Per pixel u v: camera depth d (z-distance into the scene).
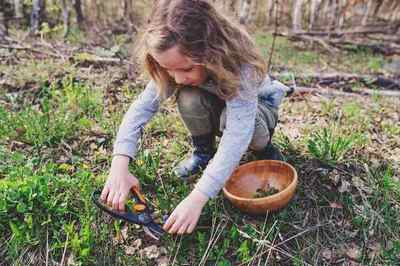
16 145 2.57
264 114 2.19
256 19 4.71
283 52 4.16
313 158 2.48
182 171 2.36
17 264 2.08
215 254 2.09
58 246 2.10
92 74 3.32
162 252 2.10
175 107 2.94
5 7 4.21
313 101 3.21
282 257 2.11
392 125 2.90
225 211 2.19
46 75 3.19
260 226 2.14
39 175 2.31
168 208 2.20
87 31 4.20
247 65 1.87
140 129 2.10
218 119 2.20
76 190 2.26
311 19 4.57
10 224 2.10
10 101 2.95
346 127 2.85
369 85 3.55
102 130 2.69
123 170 2.00
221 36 1.75
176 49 1.67
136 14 4.42
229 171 1.88
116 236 2.14
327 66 3.97
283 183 2.22
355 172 2.45
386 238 2.20
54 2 4.23
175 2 1.70
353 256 2.15
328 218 2.25
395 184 2.37
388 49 4.38
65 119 2.71
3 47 3.64
